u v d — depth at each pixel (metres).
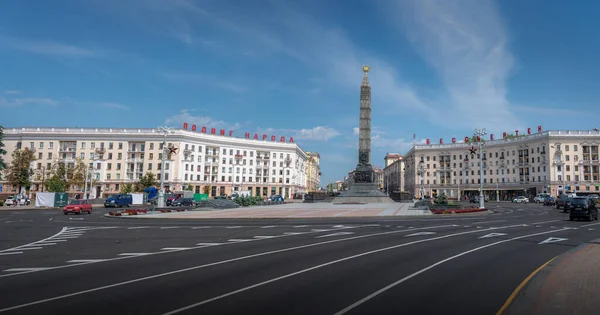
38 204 59.41
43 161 100.94
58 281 9.15
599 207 50.75
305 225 24.66
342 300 7.39
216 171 110.56
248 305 7.09
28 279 9.40
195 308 6.93
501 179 112.94
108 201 60.88
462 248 14.14
